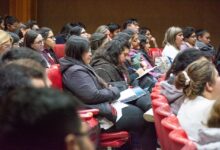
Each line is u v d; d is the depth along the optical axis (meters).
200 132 1.94
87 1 11.36
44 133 0.79
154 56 7.01
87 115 3.02
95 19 11.37
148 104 3.77
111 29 7.91
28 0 10.78
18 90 0.90
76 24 8.22
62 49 6.07
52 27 11.34
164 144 2.14
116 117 3.51
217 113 1.89
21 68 1.52
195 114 2.34
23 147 0.79
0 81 1.51
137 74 4.91
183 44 6.58
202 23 11.35
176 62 3.21
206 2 11.30
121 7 11.34
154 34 11.34
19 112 0.81
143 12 11.34
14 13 10.80
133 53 5.48
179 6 11.32
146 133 3.70
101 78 3.81
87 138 0.83
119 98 3.75
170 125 1.96
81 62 3.55
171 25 11.34
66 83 3.44
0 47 3.39
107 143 3.48
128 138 3.64
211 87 2.39
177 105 2.74
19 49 2.15
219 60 5.29
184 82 2.42
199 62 2.42
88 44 3.58
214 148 1.84
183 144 1.70
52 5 11.29
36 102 0.82
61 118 0.81
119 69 4.14
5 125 0.80
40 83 1.51
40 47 4.93
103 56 4.12
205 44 7.83
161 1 11.32
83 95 3.42
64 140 0.80
